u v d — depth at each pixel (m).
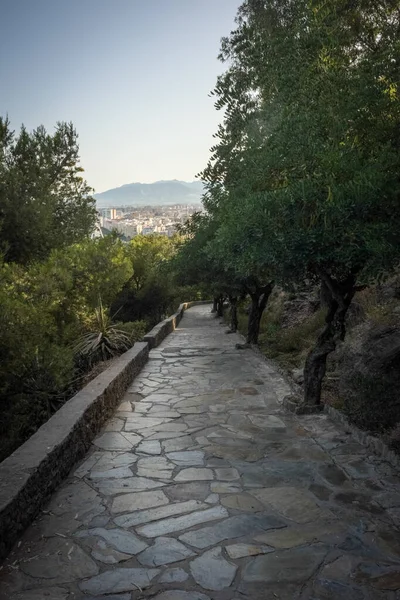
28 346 8.70
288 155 5.40
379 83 4.82
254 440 6.10
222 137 8.34
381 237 4.39
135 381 10.04
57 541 3.68
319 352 7.21
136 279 29.91
